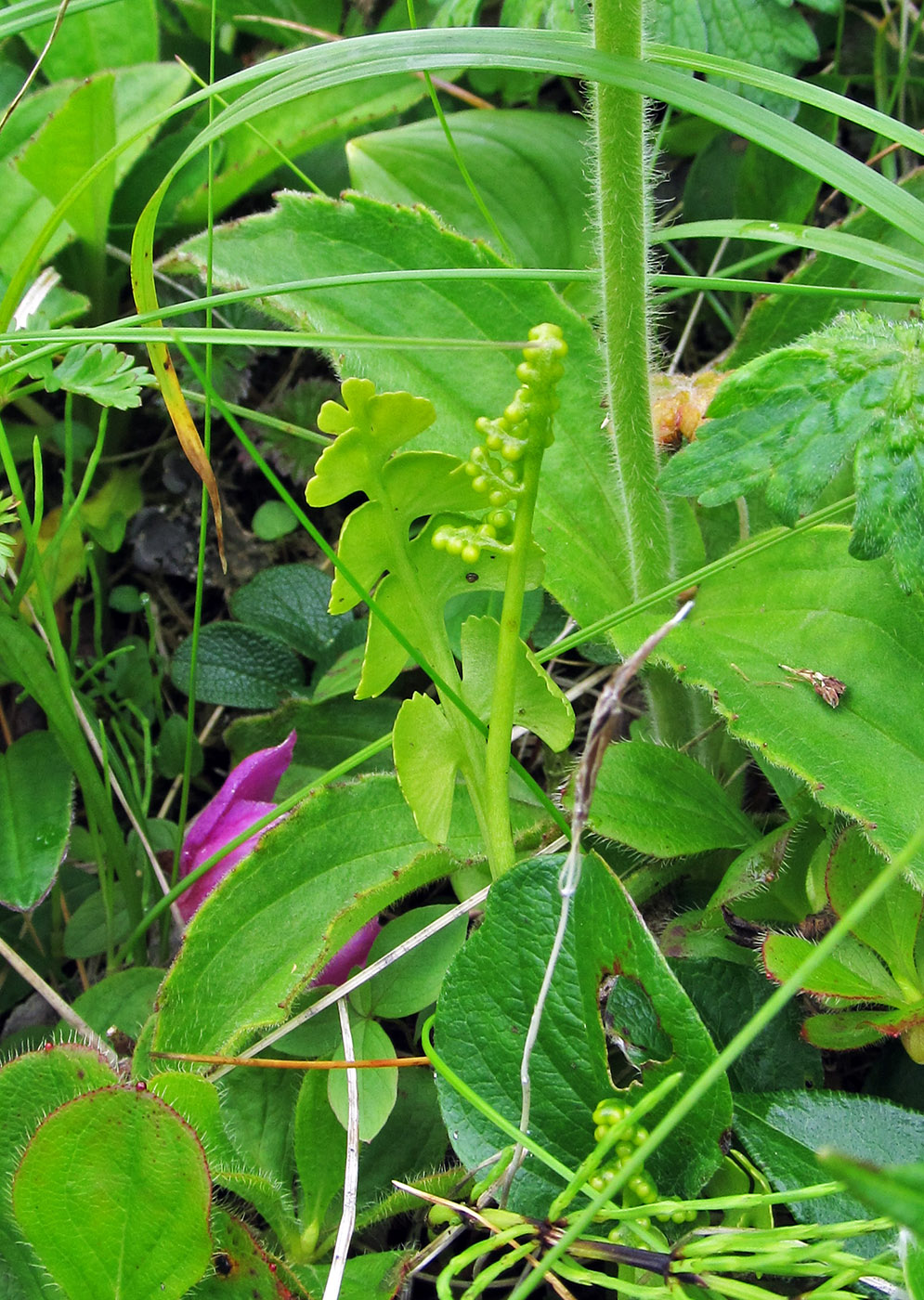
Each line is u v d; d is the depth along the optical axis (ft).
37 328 1.38
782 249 1.53
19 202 1.61
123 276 1.70
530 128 1.63
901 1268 1.11
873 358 1.21
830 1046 1.23
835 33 1.75
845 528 1.32
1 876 1.36
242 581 1.68
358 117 1.63
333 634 1.59
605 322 1.31
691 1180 1.18
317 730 1.52
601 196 1.29
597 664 1.57
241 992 1.28
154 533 1.68
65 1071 1.21
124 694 1.58
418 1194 1.19
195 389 1.67
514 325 1.40
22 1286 1.20
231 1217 1.20
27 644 1.35
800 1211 1.18
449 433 1.38
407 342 1.21
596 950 1.18
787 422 1.21
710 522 1.47
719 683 1.29
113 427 1.68
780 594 1.32
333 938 1.28
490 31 1.27
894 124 1.26
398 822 1.33
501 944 1.20
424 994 1.31
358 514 1.21
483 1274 1.14
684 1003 1.17
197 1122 1.22
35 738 1.43
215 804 1.41
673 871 1.36
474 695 1.25
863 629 1.29
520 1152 1.16
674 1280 1.14
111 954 1.42
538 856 1.20
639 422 1.32
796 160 1.25
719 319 1.73
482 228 1.60
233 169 1.63
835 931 1.04
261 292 1.27
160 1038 1.26
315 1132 1.27
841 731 1.26
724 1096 1.17
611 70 1.24
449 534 1.19
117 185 1.60
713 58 1.29
